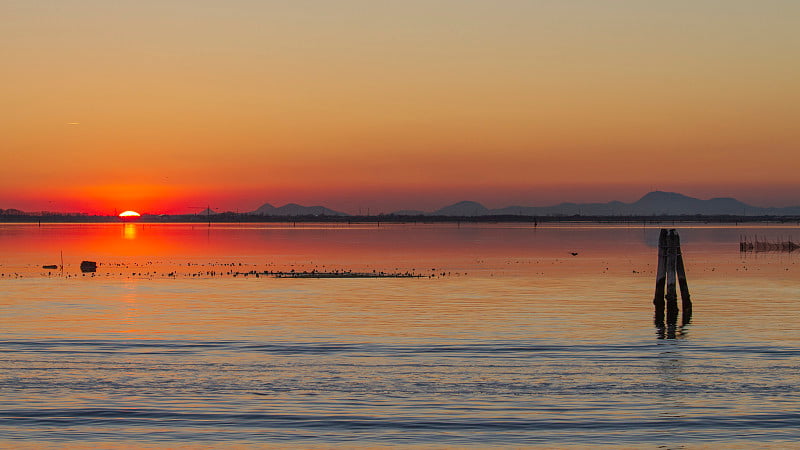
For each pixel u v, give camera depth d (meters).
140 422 35.12
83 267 115.00
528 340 52.28
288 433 33.72
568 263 132.12
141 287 86.81
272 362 45.91
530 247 199.50
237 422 35.16
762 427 34.41
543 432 33.84
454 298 75.75
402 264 130.38
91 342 51.56
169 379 42.03
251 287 86.88
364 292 81.56
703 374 42.97
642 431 33.94
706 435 33.44
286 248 194.75
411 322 59.78
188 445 32.31
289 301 73.06
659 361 46.03
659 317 61.94
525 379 42.06
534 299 74.94
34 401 38.09
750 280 95.69
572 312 65.19
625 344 50.91
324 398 38.72
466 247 199.50
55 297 76.25
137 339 52.62
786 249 181.00
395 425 34.75
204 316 62.97
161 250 183.12
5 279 97.88
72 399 38.47
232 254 164.50
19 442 32.59
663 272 62.78
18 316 62.75
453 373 43.34
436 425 34.75
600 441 32.78
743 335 53.91
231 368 44.44
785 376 42.47
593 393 39.47
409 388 40.44
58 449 31.81
